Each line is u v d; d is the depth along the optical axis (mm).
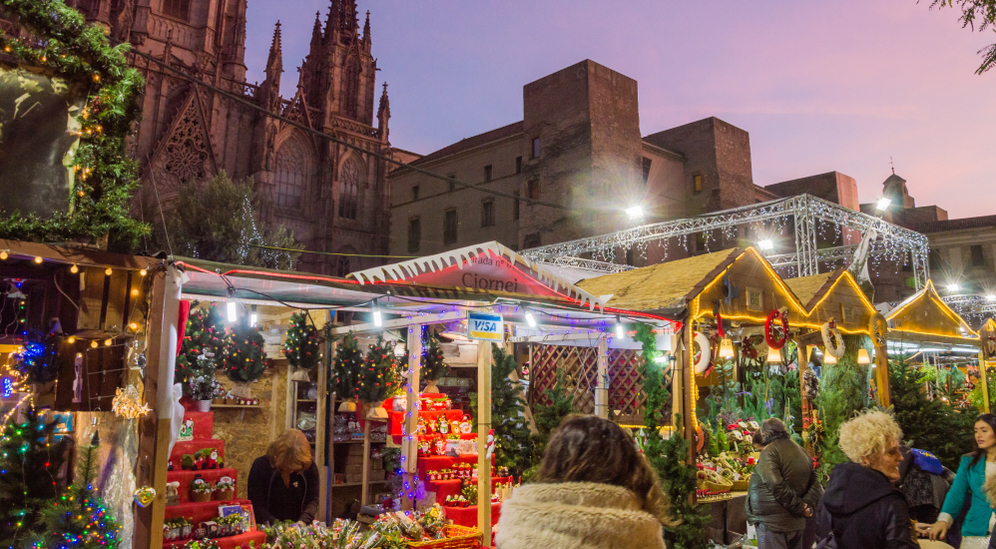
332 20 61031
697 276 8977
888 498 3129
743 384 11977
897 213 55469
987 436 4516
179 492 5766
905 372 12117
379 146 59750
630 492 1884
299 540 5457
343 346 8508
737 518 9023
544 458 2037
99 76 4660
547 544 1742
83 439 5059
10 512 3910
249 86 53375
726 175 41188
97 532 4156
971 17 6828
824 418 10219
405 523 6742
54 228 4258
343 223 56375
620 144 36719
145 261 4477
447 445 8336
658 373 8328
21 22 4449
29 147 4406
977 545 4566
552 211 36531
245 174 52531
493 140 41406
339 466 9930
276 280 5176
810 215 20750
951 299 34531
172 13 51156
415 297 6109
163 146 46938
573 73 36656
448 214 44625
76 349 4453
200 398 7133
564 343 10328
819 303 10672
